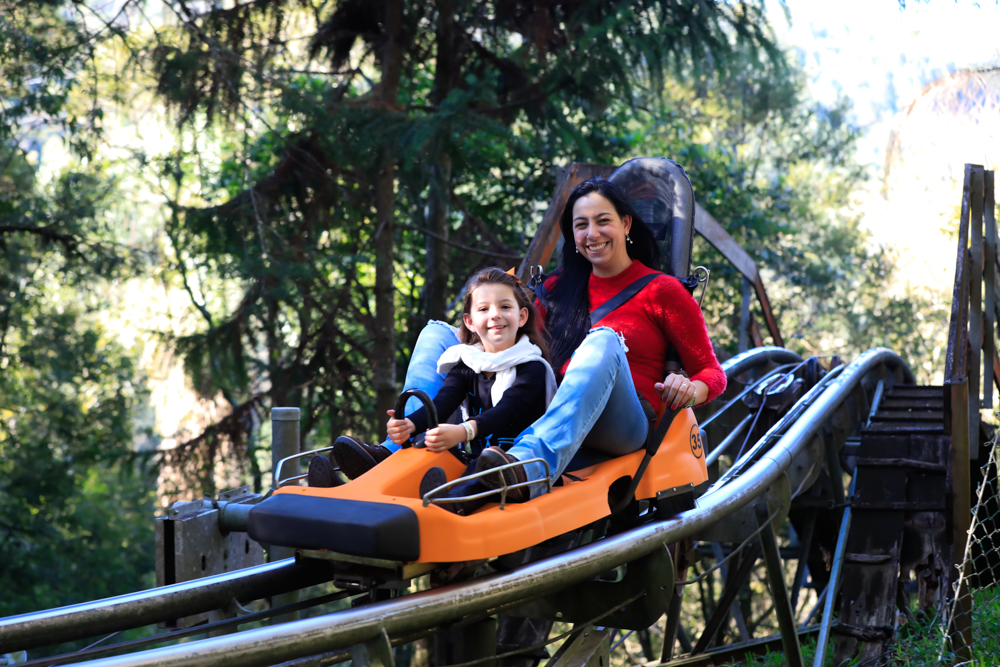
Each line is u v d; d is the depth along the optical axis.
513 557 2.85
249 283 8.84
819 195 19.34
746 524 3.94
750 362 6.12
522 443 2.52
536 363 2.74
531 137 10.55
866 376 6.16
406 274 11.98
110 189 11.76
